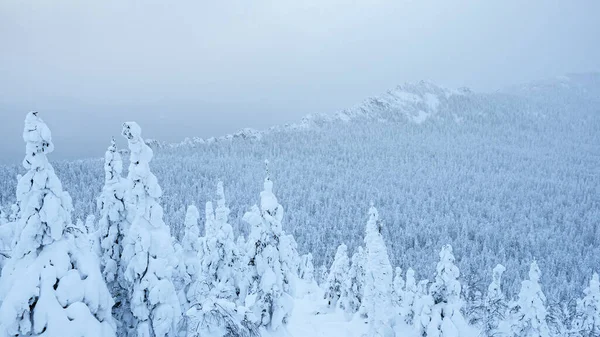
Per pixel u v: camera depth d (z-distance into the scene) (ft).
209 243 62.90
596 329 82.23
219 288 57.72
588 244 422.41
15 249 34.22
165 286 44.78
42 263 34.27
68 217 36.70
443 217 473.67
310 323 103.35
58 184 35.42
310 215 466.70
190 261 63.98
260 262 53.16
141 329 44.47
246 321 38.37
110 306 38.40
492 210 520.83
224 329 36.76
